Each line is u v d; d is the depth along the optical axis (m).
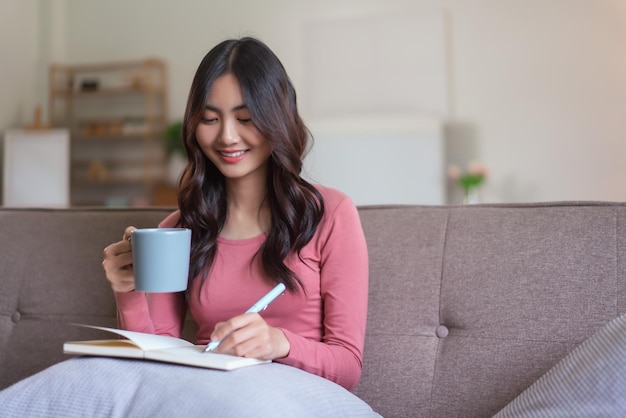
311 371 1.09
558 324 1.15
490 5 6.25
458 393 1.17
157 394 0.88
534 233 1.24
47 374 0.96
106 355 0.99
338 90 6.59
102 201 7.37
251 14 6.90
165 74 7.15
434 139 6.13
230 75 1.18
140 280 0.96
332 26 6.61
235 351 0.99
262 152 1.22
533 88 6.16
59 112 7.43
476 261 1.25
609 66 6.01
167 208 1.54
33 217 1.59
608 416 0.88
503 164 6.22
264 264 1.23
